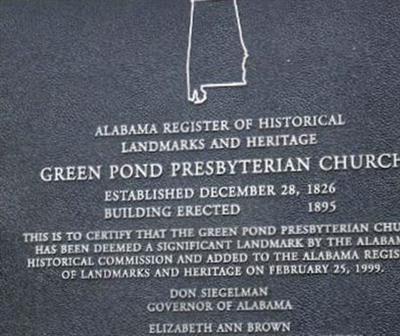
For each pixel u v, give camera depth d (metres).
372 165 0.61
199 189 0.62
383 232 0.60
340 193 0.61
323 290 0.61
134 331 0.62
